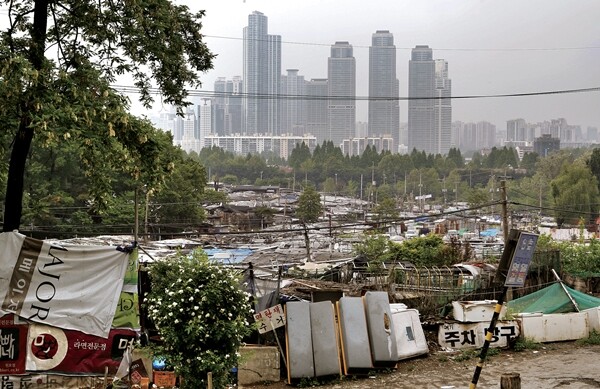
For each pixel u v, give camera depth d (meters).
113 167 16.03
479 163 178.38
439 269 25.70
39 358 13.54
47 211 37.34
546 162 122.56
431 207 123.25
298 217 84.12
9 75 13.52
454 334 19.78
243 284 18.53
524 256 11.03
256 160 177.00
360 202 121.62
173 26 17.05
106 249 14.04
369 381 17.16
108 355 13.91
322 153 175.75
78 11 16.16
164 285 13.93
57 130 13.95
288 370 17.05
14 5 15.63
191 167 54.38
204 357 13.45
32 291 13.56
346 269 29.02
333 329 17.64
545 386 16.16
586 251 30.31
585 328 20.66
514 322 19.89
